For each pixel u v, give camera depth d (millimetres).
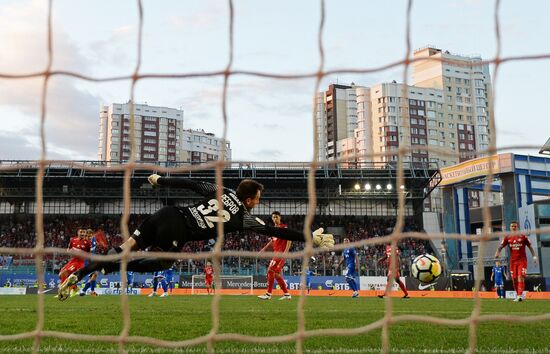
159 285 34594
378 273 40812
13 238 48750
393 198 50188
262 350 5504
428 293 31531
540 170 43562
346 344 5945
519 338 6449
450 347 5738
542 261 39375
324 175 48531
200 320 8789
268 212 52312
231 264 42594
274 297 20469
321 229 6016
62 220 51125
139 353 5352
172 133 128375
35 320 8742
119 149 124250
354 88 120375
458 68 118562
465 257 47188
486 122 119062
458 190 48406
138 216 51094
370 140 112375
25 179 47719
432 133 113000
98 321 8578
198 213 6191
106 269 6516
